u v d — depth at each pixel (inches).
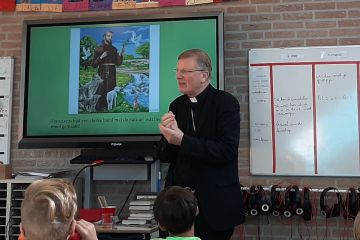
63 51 136.2
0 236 126.3
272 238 126.0
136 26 133.7
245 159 130.0
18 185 124.3
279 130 128.4
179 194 73.7
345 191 121.4
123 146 129.3
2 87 141.7
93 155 127.6
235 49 133.8
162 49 131.6
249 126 130.2
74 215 50.4
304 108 127.8
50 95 135.3
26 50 137.3
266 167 128.0
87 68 134.8
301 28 131.6
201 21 130.0
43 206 48.2
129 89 132.3
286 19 132.6
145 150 126.3
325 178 125.7
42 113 135.0
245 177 129.2
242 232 127.3
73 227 49.7
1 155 139.3
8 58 142.3
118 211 133.6
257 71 131.2
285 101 128.8
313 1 132.0
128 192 134.4
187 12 132.5
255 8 134.3
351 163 124.6
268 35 132.7
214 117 92.2
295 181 126.6
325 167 125.5
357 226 65.6
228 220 89.1
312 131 126.9
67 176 133.9
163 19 132.1
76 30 136.3
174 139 87.0
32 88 136.2
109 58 134.1
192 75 91.6
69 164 137.3
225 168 91.0
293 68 129.4
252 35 133.4
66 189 51.2
